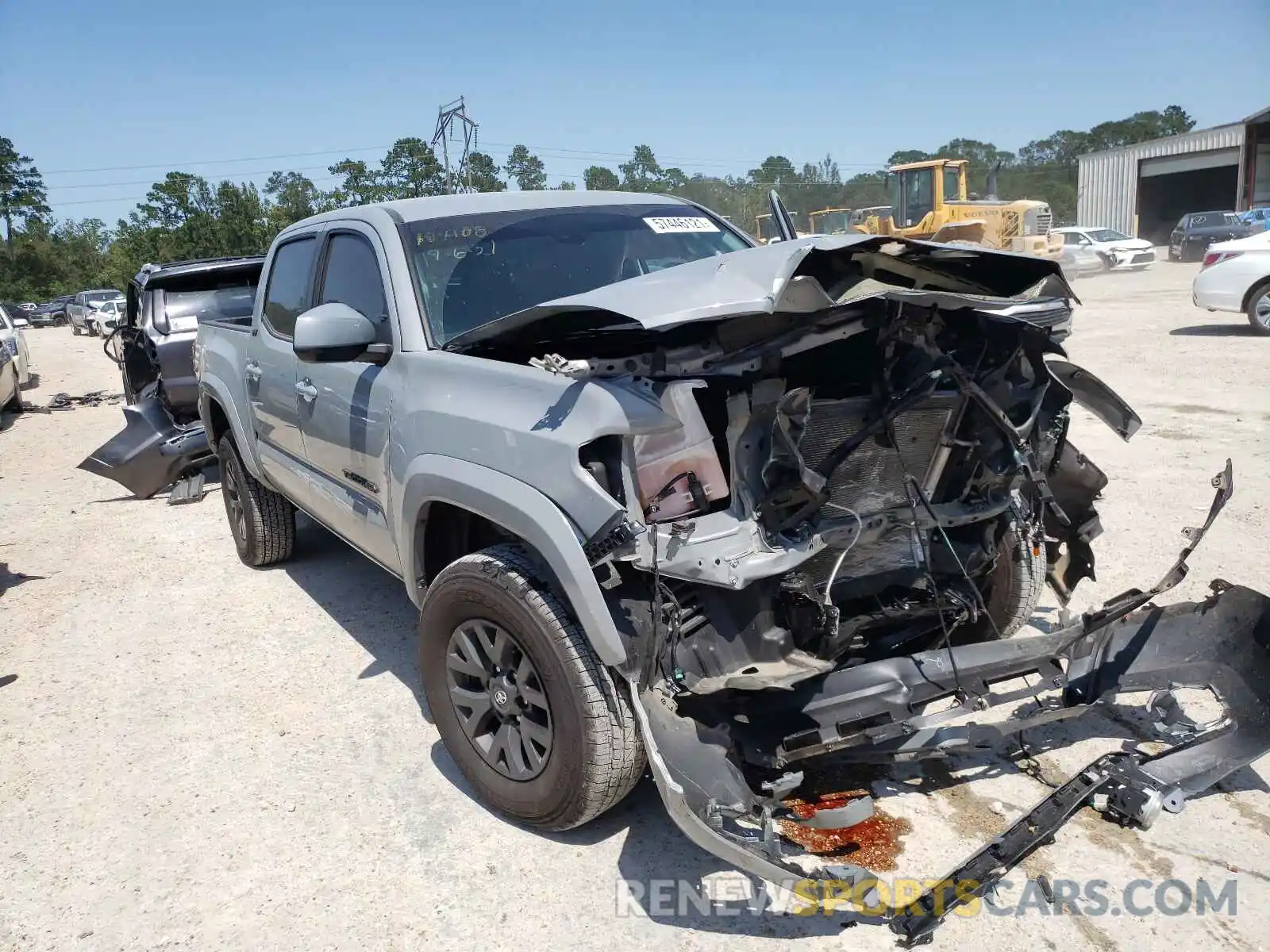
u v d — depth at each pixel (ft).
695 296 8.20
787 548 8.57
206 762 11.63
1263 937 8.02
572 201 13.83
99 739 12.35
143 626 16.11
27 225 328.29
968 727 9.42
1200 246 97.60
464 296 11.62
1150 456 22.26
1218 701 10.02
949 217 73.72
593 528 8.07
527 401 8.98
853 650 10.36
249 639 15.30
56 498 25.85
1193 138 123.95
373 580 17.75
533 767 9.50
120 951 8.54
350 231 13.15
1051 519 11.91
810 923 8.48
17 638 15.92
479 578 9.31
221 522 22.45
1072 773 10.45
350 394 12.01
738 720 9.28
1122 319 49.26
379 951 8.38
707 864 9.32
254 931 8.70
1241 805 9.75
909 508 9.87
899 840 9.48
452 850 9.70
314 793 10.87
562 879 9.18
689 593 8.75
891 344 9.12
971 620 10.96
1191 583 14.76
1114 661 10.43
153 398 24.89
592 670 8.64
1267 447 22.40
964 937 8.15
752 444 8.56
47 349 91.66
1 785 11.38
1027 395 10.02
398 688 13.34
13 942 8.71
